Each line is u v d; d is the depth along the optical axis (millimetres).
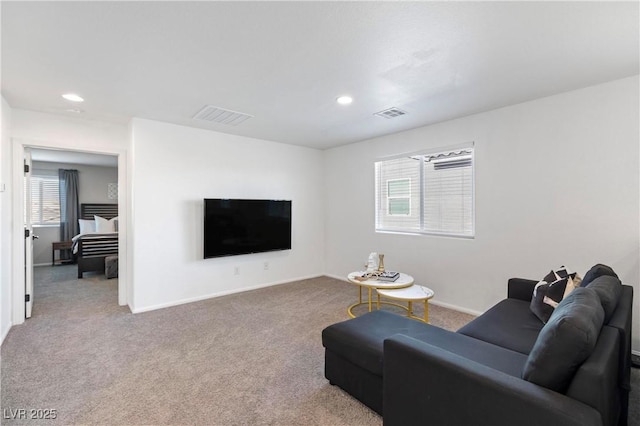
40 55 2088
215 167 4164
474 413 1231
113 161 6766
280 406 1885
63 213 6984
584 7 1601
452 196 3742
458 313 3484
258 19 1708
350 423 1739
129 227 3744
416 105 3119
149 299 3641
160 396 1983
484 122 3338
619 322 1524
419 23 1749
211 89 2707
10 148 3129
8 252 3047
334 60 2189
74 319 3324
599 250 2637
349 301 3953
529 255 3031
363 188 4754
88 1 1542
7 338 2842
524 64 2248
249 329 3055
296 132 4211
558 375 1139
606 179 2594
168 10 1623
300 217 5121
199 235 4035
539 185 2959
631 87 2469
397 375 1491
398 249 4266
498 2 1565
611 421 1272
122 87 2650
